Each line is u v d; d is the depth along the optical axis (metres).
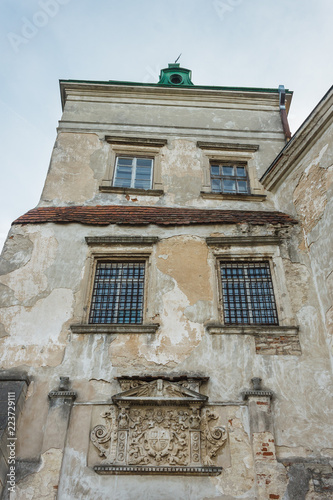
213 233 10.88
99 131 13.55
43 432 8.02
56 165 12.55
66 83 14.52
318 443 7.94
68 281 10.03
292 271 10.14
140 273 10.38
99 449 7.89
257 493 7.42
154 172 12.80
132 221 11.05
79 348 9.03
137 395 8.32
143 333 9.24
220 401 8.39
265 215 11.48
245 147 13.45
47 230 10.84
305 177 11.20
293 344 9.08
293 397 8.45
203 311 9.62
